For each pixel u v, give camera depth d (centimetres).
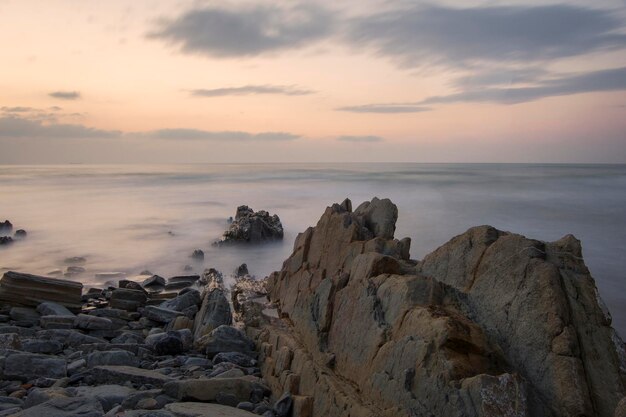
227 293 1930
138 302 1853
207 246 3347
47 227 4156
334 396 873
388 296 922
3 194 7312
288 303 1392
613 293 2072
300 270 1436
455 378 697
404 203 5412
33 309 1703
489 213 4519
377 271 1014
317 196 6556
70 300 1769
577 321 766
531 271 819
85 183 10019
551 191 6812
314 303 1116
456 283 923
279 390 1020
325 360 982
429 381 716
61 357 1264
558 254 838
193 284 2402
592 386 715
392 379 777
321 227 1441
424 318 798
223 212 5028
